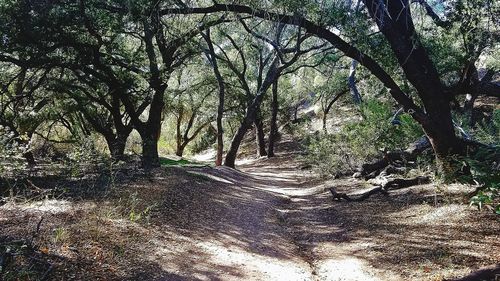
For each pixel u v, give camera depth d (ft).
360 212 33.83
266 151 116.78
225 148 135.95
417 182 39.65
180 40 47.14
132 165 50.90
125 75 49.16
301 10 32.17
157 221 26.86
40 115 69.92
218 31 72.49
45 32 38.68
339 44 33.35
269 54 84.23
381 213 32.09
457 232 24.04
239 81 90.22
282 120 136.77
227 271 20.58
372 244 24.97
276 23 38.01
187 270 19.83
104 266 18.02
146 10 36.19
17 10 37.11
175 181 41.75
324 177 59.67
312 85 110.63
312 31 33.45
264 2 33.24
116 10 37.91
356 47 33.47
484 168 25.55
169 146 147.23
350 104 105.29
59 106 67.56
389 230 27.12
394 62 37.78
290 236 29.68
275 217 35.86
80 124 81.71
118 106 58.34
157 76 48.85
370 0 29.89
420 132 48.01
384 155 48.32
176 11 35.45
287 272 21.36
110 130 70.44
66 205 26.09
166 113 112.37
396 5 30.40
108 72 46.68
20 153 33.30
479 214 26.03
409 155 45.16
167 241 23.41
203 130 153.58
